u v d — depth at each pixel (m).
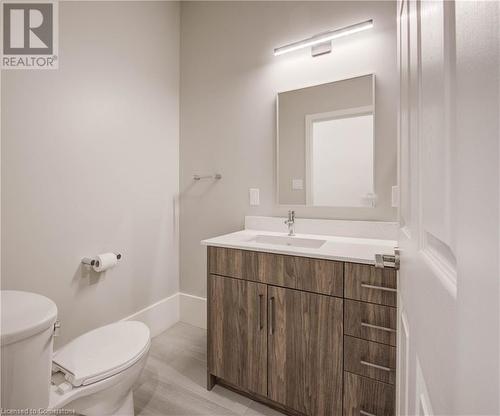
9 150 1.33
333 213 1.75
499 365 0.19
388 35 1.57
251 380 1.43
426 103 0.42
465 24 0.24
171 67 2.26
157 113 2.14
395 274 1.09
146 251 2.08
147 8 2.05
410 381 0.57
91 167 1.69
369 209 1.65
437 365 0.35
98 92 1.72
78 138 1.62
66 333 1.57
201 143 2.24
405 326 0.68
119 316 1.89
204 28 2.21
